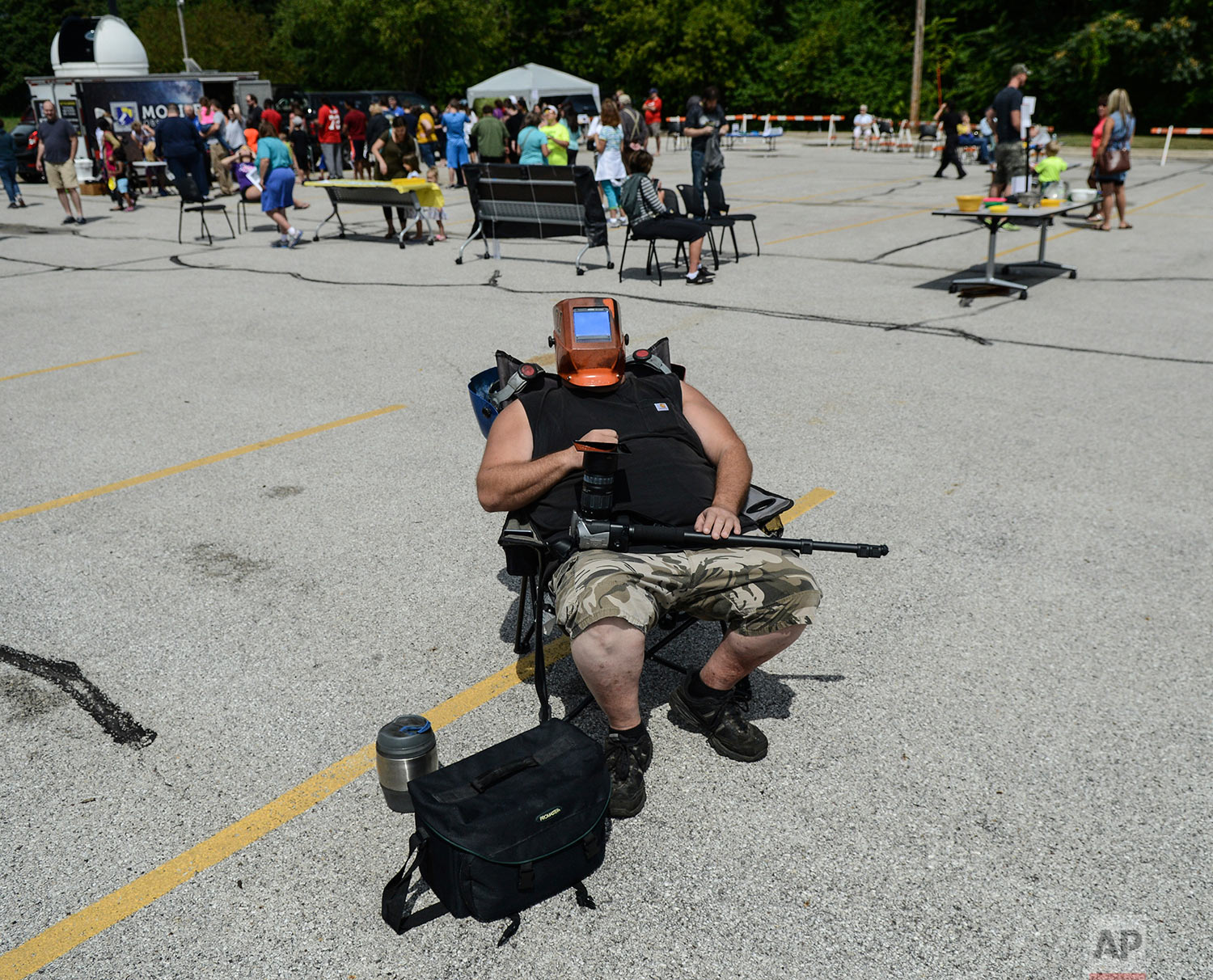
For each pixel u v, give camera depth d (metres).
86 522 4.68
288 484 5.10
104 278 11.17
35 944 2.33
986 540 4.35
